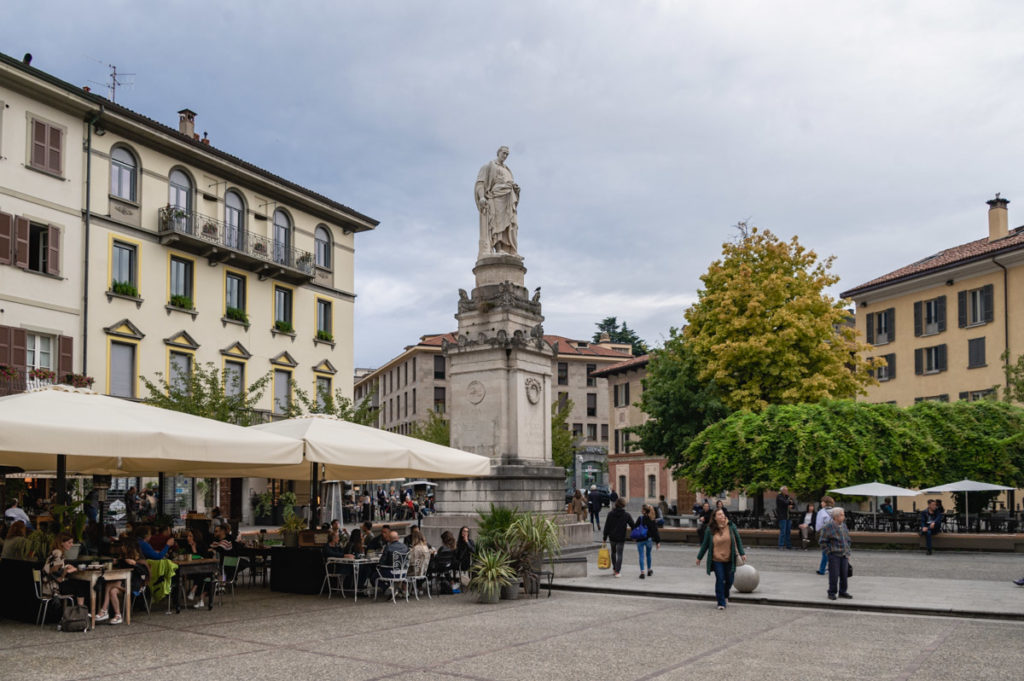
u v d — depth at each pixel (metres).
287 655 10.73
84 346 31.95
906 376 48.31
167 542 15.84
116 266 33.81
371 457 15.31
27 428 11.13
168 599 14.47
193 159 36.94
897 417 31.23
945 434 31.22
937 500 27.72
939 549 27.53
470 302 26.38
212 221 37.75
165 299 35.50
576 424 79.81
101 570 12.94
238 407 32.94
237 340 38.91
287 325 41.66
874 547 28.66
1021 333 41.44
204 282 37.38
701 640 12.00
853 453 29.95
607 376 66.12
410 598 16.39
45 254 31.17
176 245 35.81
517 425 25.08
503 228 27.05
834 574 15.69
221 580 16.38
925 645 11.66
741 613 14.66
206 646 11.29
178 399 30.89
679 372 37.62
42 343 30.92
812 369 36.59
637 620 13.82
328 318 44.78
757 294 36.03
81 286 32.19
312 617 13.92
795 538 29.92
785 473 30.30
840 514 15.84
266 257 40.22
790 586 17.86
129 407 13.70
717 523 15.36
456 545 19.09
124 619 13.35
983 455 30.53
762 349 35.28
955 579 19.33
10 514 21.03
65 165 31.88
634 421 62.16
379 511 45.00
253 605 15.23
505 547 16.77
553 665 10.23
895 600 15.59
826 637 12.28
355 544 17.03
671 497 56.50
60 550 12.72
